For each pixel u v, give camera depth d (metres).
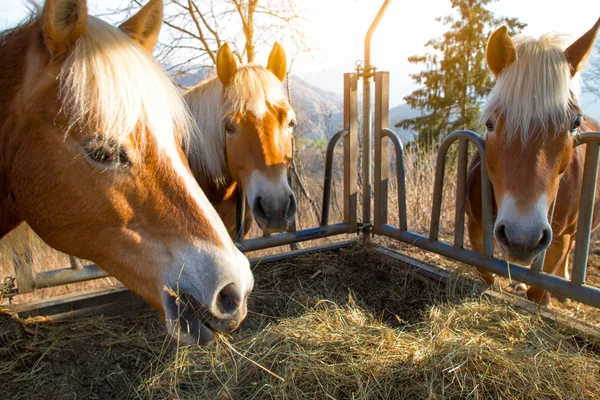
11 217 1.52
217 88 2.78
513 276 2.50
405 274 3.00
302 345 1.98
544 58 1.96
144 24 1.53
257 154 2.54
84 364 2.03
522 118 1.95
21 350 2.05
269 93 2.61
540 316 2.24
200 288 1.22
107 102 1.16
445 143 2.80
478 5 14.99
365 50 3.27
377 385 1.77
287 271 3.06
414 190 5.21
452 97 15.15
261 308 2.62
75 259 2.40
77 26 1.17
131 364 2.07
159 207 1.26
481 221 2.83
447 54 15.31
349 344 1.98
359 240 3.48
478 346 1.87
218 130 2.77
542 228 1.88
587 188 2.11
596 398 1.67
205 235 1.26
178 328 1.20
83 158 1.21
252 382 1.80
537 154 1.93
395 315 2.52
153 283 1.27
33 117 1.22
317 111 7.54
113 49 1.21
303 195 6.20
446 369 1.72
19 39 1.36
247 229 3.39
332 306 2.59
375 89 3.26
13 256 1.88
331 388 1.76
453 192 5.47
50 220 1.29
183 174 1.31
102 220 1.26
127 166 1.22
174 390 1.82
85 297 2.37
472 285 2.66
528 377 1.74
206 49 5.29
